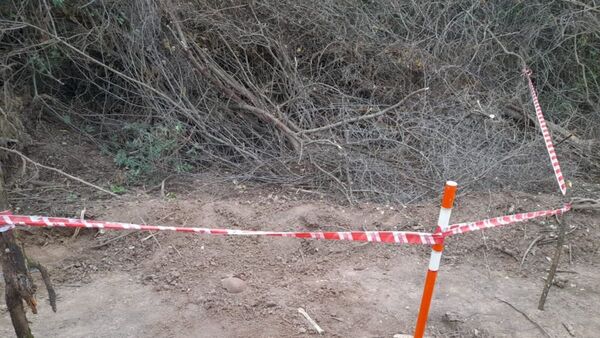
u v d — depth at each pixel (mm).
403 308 3475
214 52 5906
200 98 5664
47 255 4043
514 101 6316
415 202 4773
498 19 6785
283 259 3963
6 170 4840
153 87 5715
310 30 6039
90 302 3504
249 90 5938
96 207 4480
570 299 3602
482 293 3658
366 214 4500
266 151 5473
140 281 3742
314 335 3197
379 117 5719
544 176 5312
